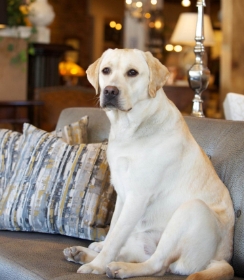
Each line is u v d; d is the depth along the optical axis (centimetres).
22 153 259
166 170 197
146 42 806
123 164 198
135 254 202
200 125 238
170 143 198
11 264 198
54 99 521
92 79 215
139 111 200
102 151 241
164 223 199
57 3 1080
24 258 201
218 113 786
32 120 502
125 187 199
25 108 492
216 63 830
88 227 226
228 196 204
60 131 282
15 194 245
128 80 200
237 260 195
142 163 196
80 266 193
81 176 236
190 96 667
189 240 182
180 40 538
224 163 215
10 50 504
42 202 237
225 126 228
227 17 499
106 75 207
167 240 183
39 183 241
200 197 198
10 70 507
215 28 842
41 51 530
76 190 233
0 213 245
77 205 231
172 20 899
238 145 214
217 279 173
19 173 252
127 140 201
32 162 250
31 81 541
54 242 226
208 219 184
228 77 503
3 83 505
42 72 537
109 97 197
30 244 222
